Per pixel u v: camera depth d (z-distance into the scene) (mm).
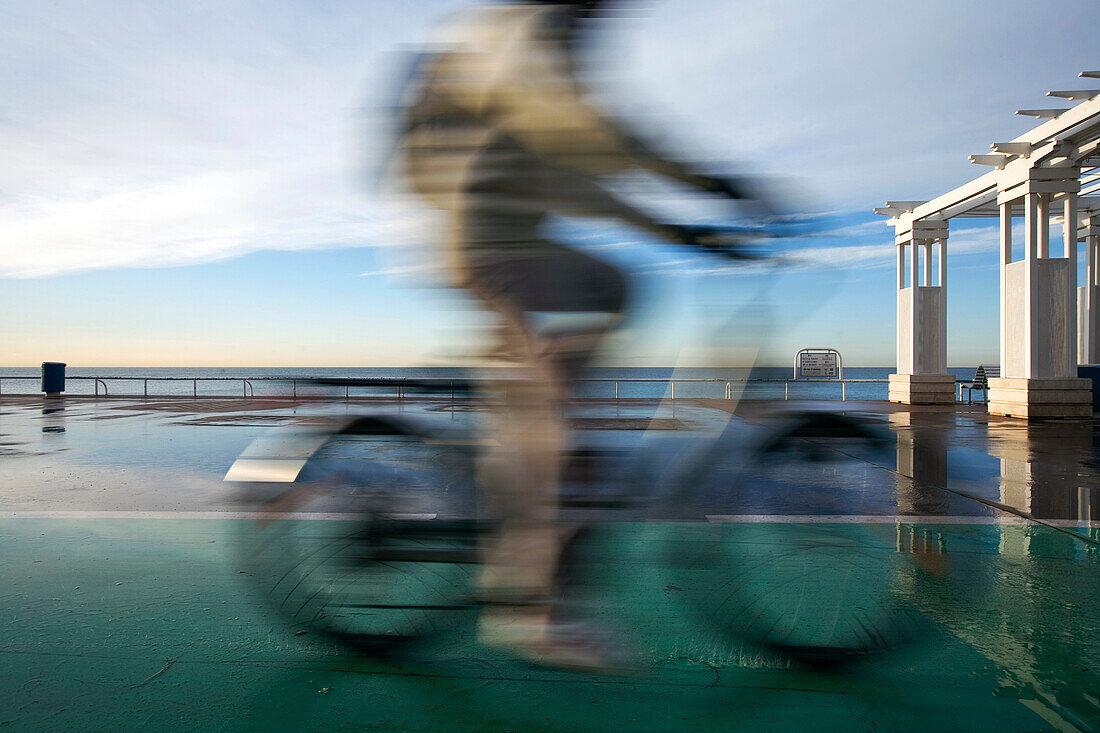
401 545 2557
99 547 4094
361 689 2309
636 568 3283
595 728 2078
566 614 2471
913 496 5797
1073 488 6219
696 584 2939
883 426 2676
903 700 2238
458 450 2518
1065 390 13625
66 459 8211
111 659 2529
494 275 2293
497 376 2414
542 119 2223
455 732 2057
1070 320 13641
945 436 10781
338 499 2629
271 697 2254
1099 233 17203
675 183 2354
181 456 8477
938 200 16797
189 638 2713
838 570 2844
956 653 2580
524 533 2486
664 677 2391
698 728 2076
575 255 2338
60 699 2236
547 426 2445
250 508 2697
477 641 2539
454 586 2541
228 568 3625
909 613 2887
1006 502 5555
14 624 2865
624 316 2414
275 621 2791
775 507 5289
